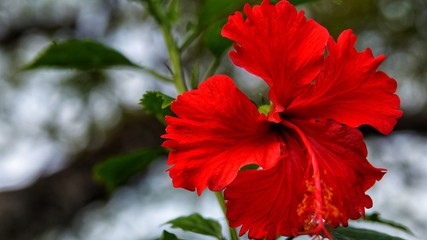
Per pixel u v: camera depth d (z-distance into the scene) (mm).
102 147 1311
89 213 1387
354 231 749
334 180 704
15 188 1272
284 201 695
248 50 686
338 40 694
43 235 1291
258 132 699
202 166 683
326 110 714
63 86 1351
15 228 1231
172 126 681
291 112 714
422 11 1386
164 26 799
